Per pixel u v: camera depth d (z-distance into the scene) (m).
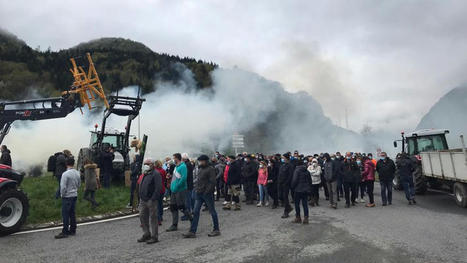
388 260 4.47
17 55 85.44
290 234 6.30
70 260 4.89
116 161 13.94
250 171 11.30
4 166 7.93
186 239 6.12
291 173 8.37
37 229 7.38
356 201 11.20
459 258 4.50
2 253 5.35
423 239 5.58
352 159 10.12
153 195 5.93
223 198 13.23
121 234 6.72
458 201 9.25
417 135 13.68
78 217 8.71
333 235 6.09
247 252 5.08
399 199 11.26
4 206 6.81
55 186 11.95
